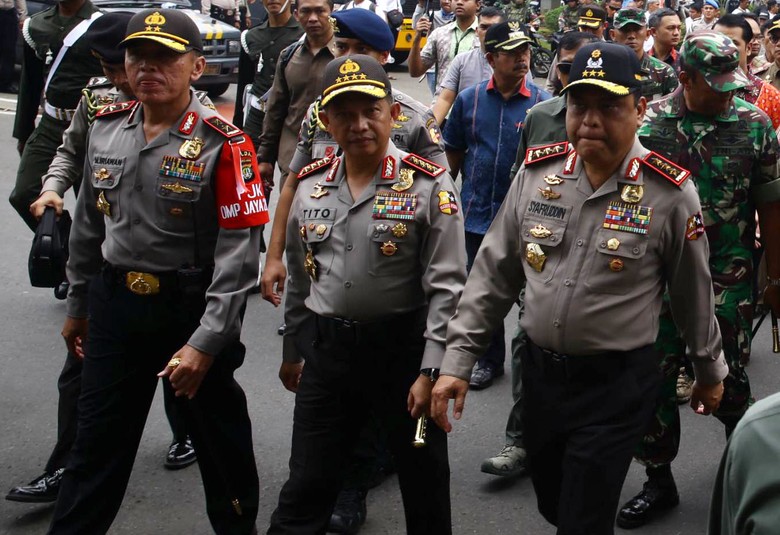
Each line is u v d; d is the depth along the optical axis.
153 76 3.30
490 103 5.45
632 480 4.52
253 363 5.84
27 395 5.33
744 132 3.90
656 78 5.59
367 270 3.16
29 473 4.50
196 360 3.29
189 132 3.38
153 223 3.37
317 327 3.24
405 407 3.23
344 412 3.26
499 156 5.43
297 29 6.77
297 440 3.26
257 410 5.20
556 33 16.25
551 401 3.11
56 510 3.46
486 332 3.16
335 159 3.30
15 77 14.50
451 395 3.07
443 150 4.29
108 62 4.04
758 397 5.57
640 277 3.03
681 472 4.64
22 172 5.66
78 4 5.60
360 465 4.07
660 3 16.06
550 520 3.34
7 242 7.97
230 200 3.34
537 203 3.12
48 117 5.62
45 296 6.88
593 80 2.90
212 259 3.44
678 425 4.09
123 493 3.50
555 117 4.68
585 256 3.04
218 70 14.10
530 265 3.12
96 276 3.50
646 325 3.06
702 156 3.92
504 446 4.85
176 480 4.46
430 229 3.16
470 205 5.54
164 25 3.30
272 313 6.70
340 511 4.01
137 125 3.42
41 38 5.61
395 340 3.20
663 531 4.13
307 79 5.75
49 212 4.30
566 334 3.04
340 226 3.20
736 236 4.01
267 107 6.00
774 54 7.14
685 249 3.03
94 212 3.59
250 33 6.89
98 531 3.45
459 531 4.09
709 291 3.09
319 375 3.24
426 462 3.23
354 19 4.24
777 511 1.50
